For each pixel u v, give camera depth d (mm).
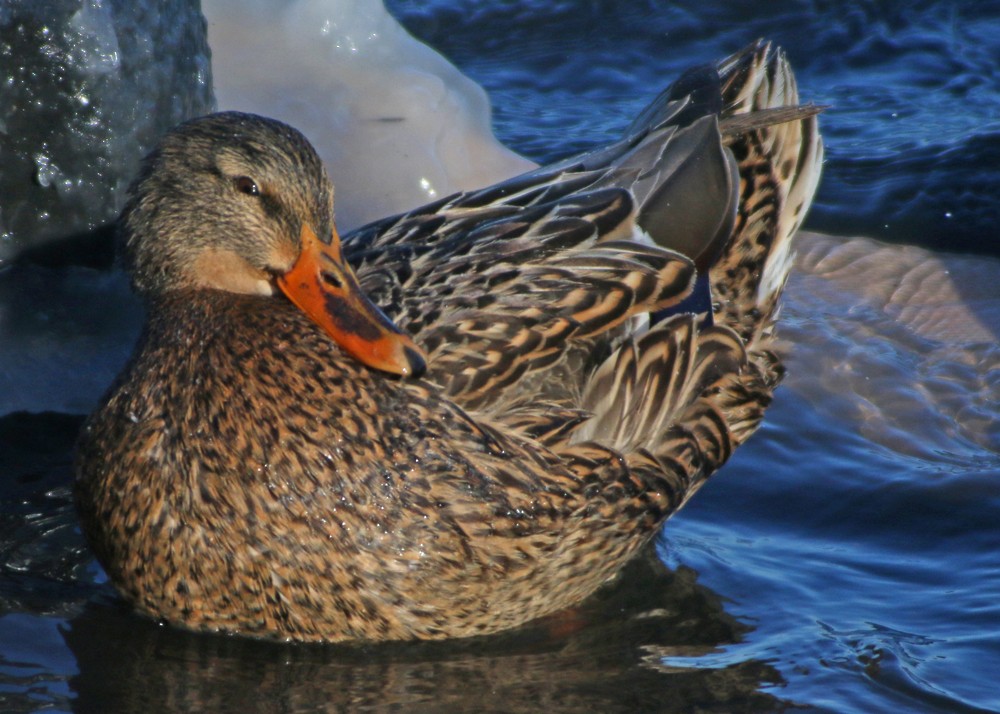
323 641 9086
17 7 11656
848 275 14023
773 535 10484
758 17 18125
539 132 16031
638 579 9945
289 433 8859
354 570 8859
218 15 15062
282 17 15172
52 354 11688
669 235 10422
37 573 9602
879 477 11117
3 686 8344
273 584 8859
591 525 9445
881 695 8586
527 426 9391
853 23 17922
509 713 8375
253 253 9289
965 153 15555
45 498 10352
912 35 17734
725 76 11773
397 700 8484
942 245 14508
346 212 14234
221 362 9031
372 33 15406
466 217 10359
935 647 9070
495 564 9078
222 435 8867
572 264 9898
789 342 12906
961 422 11898
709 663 8953
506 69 17406
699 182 10523
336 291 9156
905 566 10055
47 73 11883
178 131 9438
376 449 8898
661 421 10047
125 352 11977
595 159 10992
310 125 14750
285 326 9164
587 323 9688
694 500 10930
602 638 9297
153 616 9156
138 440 8984
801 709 8461
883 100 16641
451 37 18016
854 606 9562
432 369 9273
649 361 10000
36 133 12008
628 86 17141
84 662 8680
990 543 10273
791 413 11969
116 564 9078
